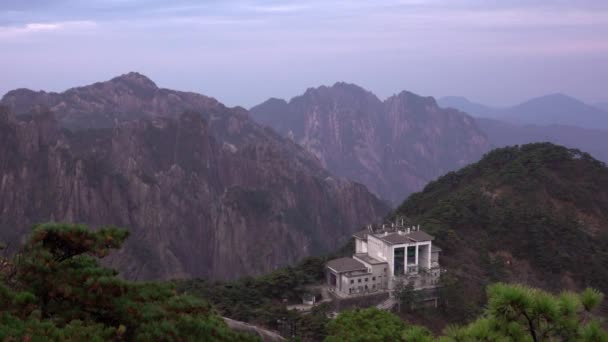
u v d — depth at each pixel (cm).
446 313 6462
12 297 1388
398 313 6309
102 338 1350
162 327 1503
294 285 6594
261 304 5994
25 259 1566
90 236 1686
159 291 1753
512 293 1062
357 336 3481
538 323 1087
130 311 1541
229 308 5569
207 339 1620
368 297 6512
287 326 5184
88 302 1517
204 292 6103
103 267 1712
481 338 1110
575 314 1060
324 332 5016
